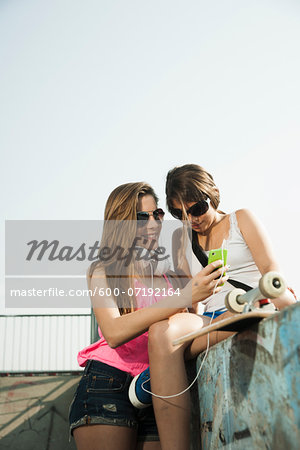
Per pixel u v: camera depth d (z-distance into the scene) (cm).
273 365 92
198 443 148
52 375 673
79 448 158
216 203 204
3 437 624
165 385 138
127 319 154
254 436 101
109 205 189
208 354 138
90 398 159
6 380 661
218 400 127
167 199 208
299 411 81
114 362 165
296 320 83
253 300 111
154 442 165
